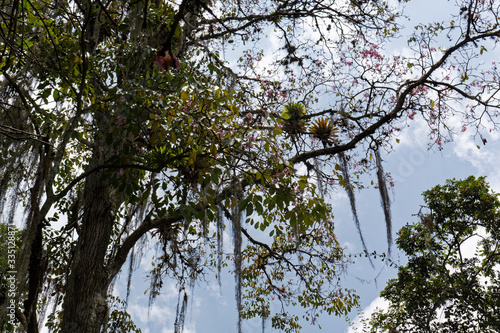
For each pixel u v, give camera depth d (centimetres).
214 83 661
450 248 1202
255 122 599
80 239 669
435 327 1127
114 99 523
